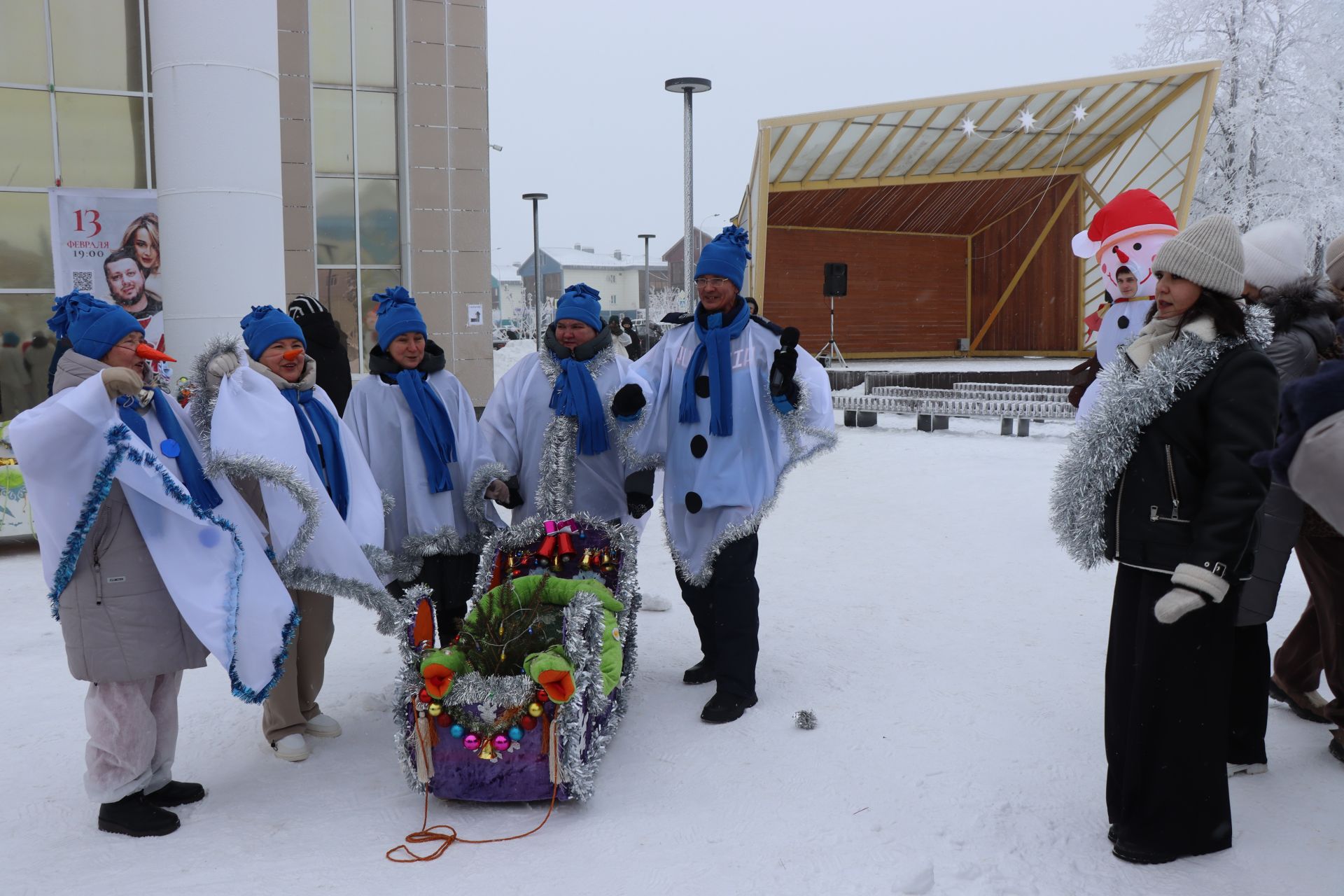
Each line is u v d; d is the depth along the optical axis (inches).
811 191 1067.3
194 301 332.5
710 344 185.3
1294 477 93.7
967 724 171.9
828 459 495.5
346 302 557.0
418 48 556.4
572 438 192.5
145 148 450.0
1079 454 130.4
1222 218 122.6
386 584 179.5
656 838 134.5
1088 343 1174.3
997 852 129.9
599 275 3683.6
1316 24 1139.9
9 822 142.3
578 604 148.6
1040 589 257.8
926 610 240.5
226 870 127.5
